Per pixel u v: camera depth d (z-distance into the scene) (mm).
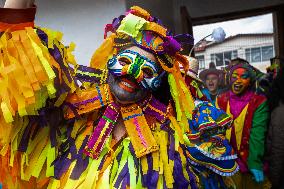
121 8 1812
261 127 2160
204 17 3727
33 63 855
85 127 981
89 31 1840
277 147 2051
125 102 946
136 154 921
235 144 2182
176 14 3604
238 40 5602
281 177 2068
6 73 846
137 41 921
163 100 1012
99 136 943
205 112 1268
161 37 928
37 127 956
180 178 933
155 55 931
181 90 963
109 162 932
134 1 1922
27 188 958
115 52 981
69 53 976
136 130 944
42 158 938
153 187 905
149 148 928
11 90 850
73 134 964
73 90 930
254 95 2244
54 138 942
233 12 3701
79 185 911
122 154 939
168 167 928
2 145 927
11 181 937
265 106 2184
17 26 885
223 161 1263
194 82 1399
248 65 2348
